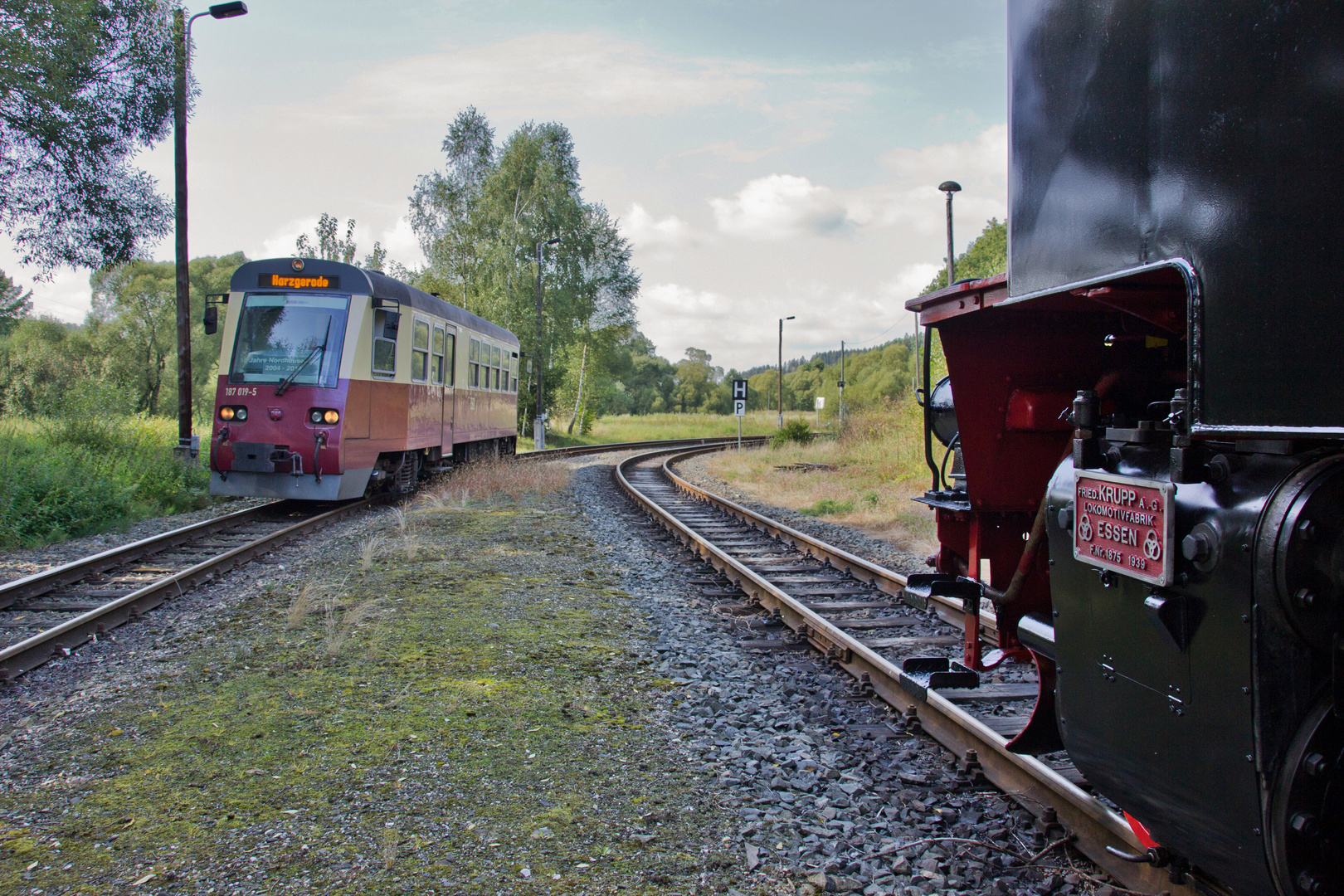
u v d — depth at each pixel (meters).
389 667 5.29
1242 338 1.91
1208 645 2.10
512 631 6.18
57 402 17.72
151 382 53.72
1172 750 2.30
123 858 3.09
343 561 8.64
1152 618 2.23
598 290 44.41
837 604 7.20
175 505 12.89
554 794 3.66
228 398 11.60
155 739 4.20
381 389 12.55
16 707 4.70
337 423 11.48
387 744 4.12
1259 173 1.86
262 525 11.23
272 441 11.47
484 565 8.58
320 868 3.03
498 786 3.72
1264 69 1.85
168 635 6.06
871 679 5.19
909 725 4.50
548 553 9.41
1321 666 1.89
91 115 14.81
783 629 6.59
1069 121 2.64
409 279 43.34
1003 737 3.95
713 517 13.09
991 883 3.03
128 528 11.14
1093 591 2.66
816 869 3.09
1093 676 2.69
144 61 15.23
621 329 45.75
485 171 42.06
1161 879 2.85
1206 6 2.03
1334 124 1.67
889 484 16.50
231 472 11.73
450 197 41.81
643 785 3.78
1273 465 1.98
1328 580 1.82
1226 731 2.07
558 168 42.47
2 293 43.69
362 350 11.93
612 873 3.04
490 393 19.06
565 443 40.62
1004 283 3.17
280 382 11.52
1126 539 2.41
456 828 3.34
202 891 2.88
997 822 3.45
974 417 4.03
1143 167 2.27
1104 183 2.45
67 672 5.30
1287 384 1.79
